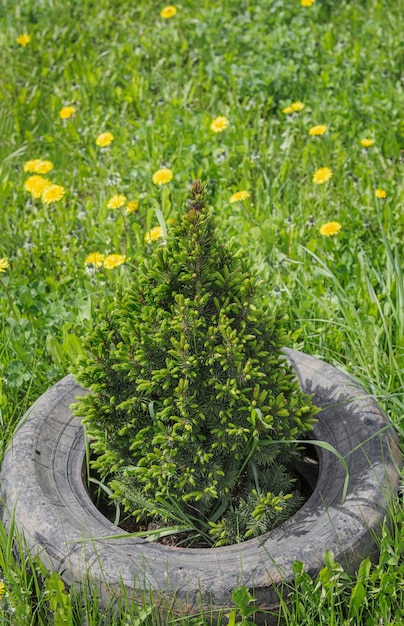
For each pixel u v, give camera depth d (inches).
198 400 116.9
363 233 145.4
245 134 160.2
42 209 154.1
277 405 116.2
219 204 151.6
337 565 112.3
